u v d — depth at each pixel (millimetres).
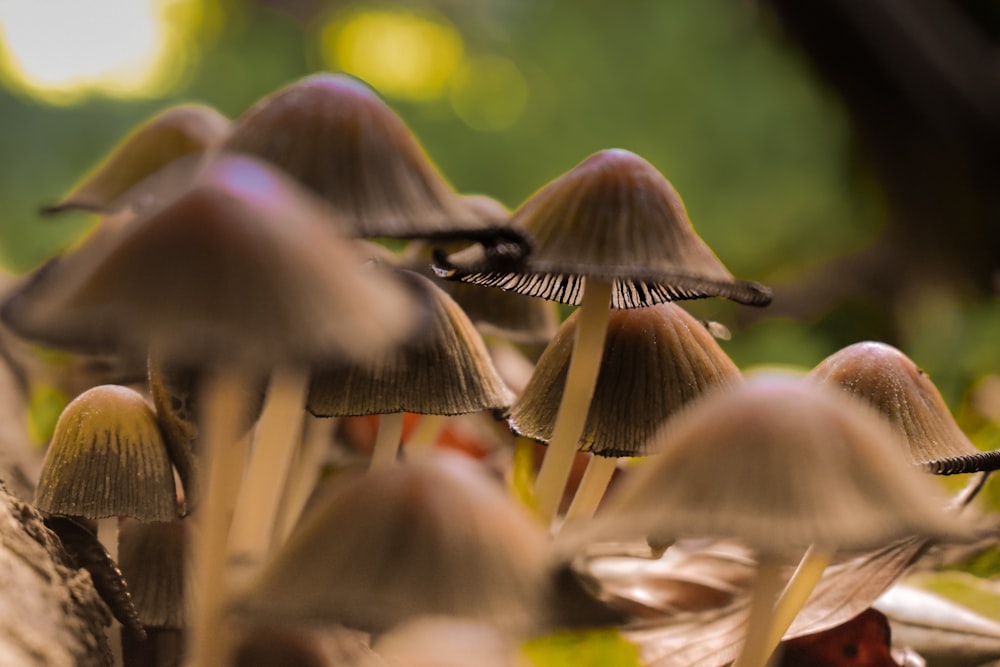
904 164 964
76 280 255
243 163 260
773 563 281
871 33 911
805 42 950
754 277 1144
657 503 261
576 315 328
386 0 1949
